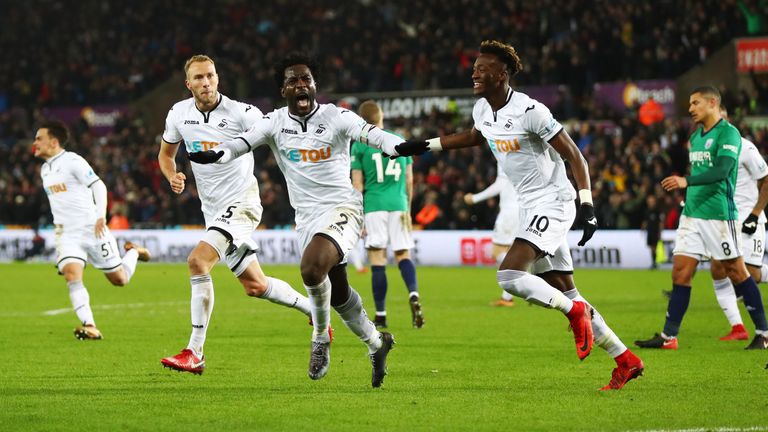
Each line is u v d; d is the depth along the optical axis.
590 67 41.06
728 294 14.50
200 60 11.96
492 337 14.97
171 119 12.25
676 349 13.42
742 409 9.08
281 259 36.12
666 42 40.41
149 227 39.69
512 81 41.91
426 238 34.78
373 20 49.50
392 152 10.05
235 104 12.19
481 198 20.53
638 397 9.74
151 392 10.19
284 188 39.00
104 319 17.95
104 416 8.88
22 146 46.91
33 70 54.75
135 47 54.22
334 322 17.06
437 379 10.98
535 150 10.16
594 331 10.02
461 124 40.47
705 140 13.34
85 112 49.47
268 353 13.29
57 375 11.40
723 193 13.36
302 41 49.53
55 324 17.23
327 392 10.16
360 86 45.31
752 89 39.16
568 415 8.84
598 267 32.28
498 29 44.47
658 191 32.06
